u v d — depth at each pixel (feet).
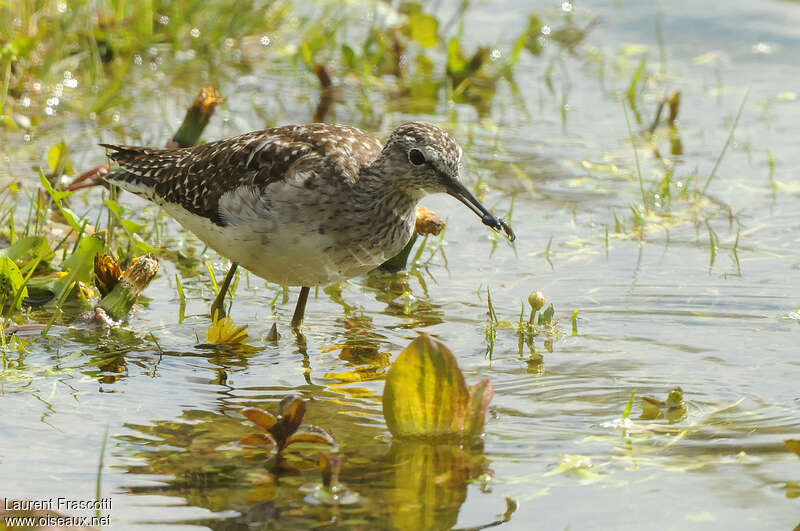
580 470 25.58
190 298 37.86
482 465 25.93
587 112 59.36
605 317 36.27
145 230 43.70
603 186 49.34
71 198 45.93
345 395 30.35
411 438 27.37
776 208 46.68
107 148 42.42
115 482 24.75
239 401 29.73
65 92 56.18
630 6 76.38
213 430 27.73
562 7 75.31
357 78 62.44
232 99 58.13
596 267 41.01
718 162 49.11
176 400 29.60
